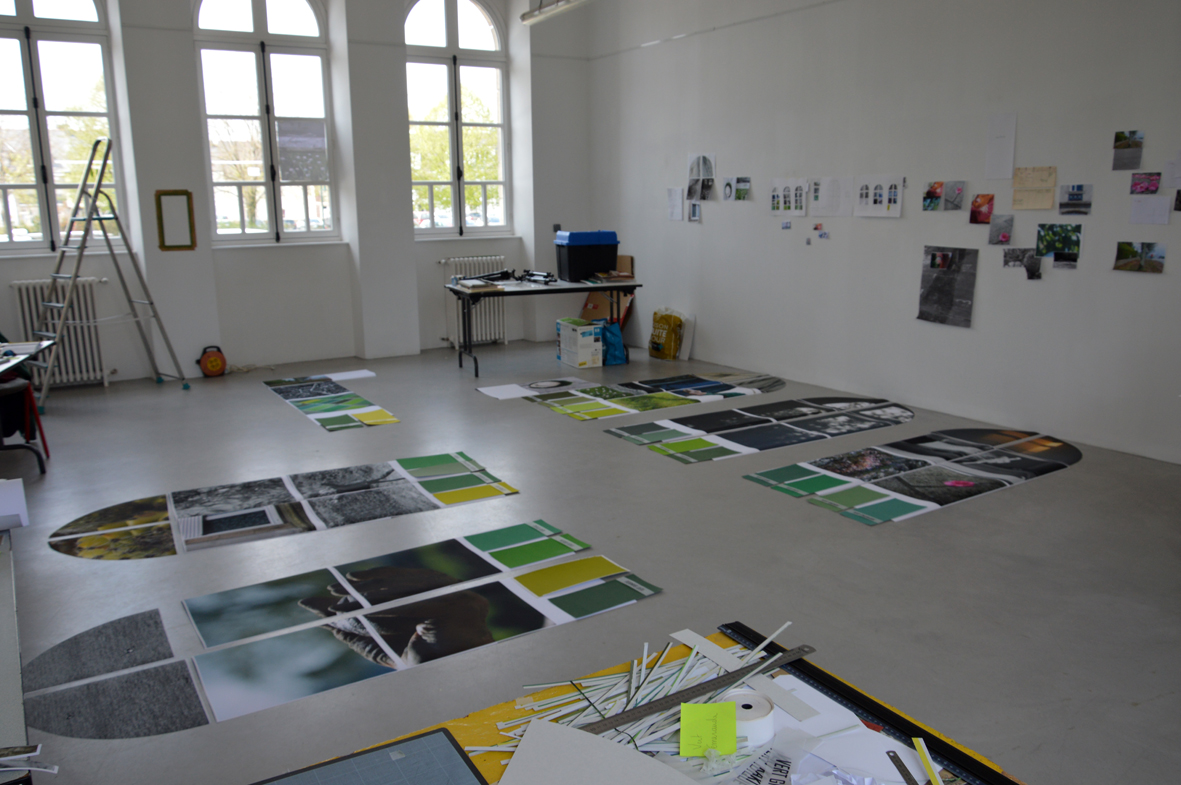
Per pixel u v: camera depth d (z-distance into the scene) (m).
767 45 7.04
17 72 6.97
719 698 1.75
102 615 3.22
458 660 2.87
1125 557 3.64
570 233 7.80
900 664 2.80
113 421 6.10
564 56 8.95
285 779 1.50
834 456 5.11
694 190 8.02
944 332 6.02
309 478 4.80
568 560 3.66
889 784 1.51
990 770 1.53
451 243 8.99
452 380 7.43
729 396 6.70
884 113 6.19
